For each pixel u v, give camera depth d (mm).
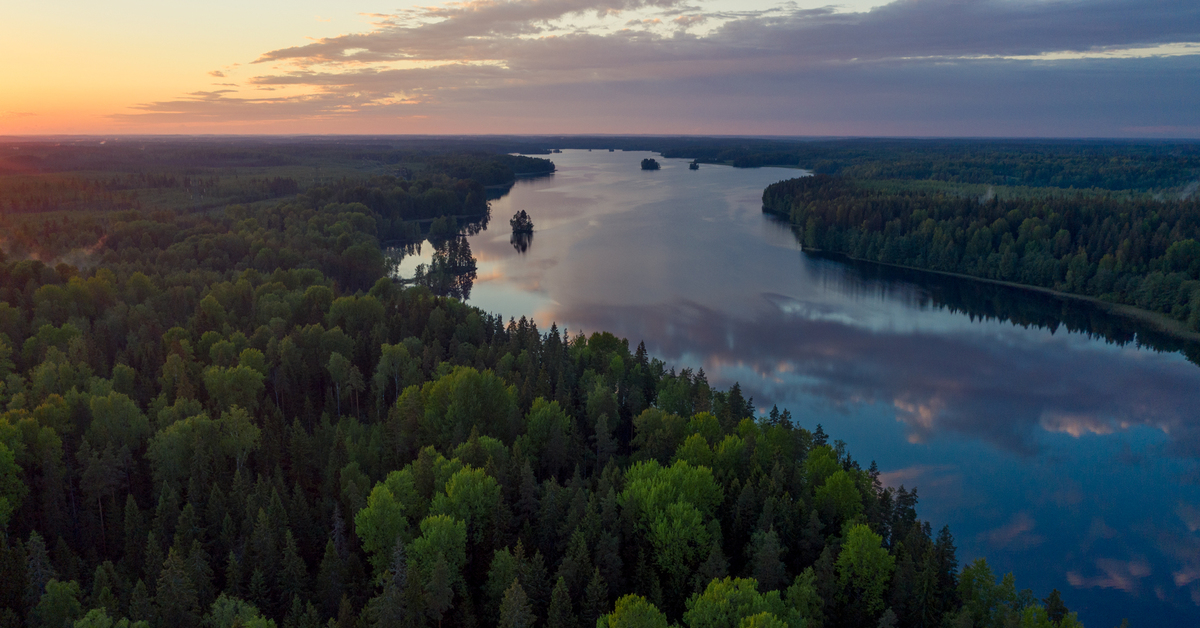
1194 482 109688
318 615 63625
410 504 74625
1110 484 109062
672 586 70000
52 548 74250
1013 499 104625
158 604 59625
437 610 61344
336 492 80500
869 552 67125
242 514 75625
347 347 123125
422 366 119812
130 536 71625
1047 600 66500
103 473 76625
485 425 97188
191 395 101688
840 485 79688
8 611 57250
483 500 73812
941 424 127688
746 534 77500
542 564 65438
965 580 69000
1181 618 81562
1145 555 92562
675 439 94250
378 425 96312
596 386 107375
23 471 81188
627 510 73188
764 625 52594
